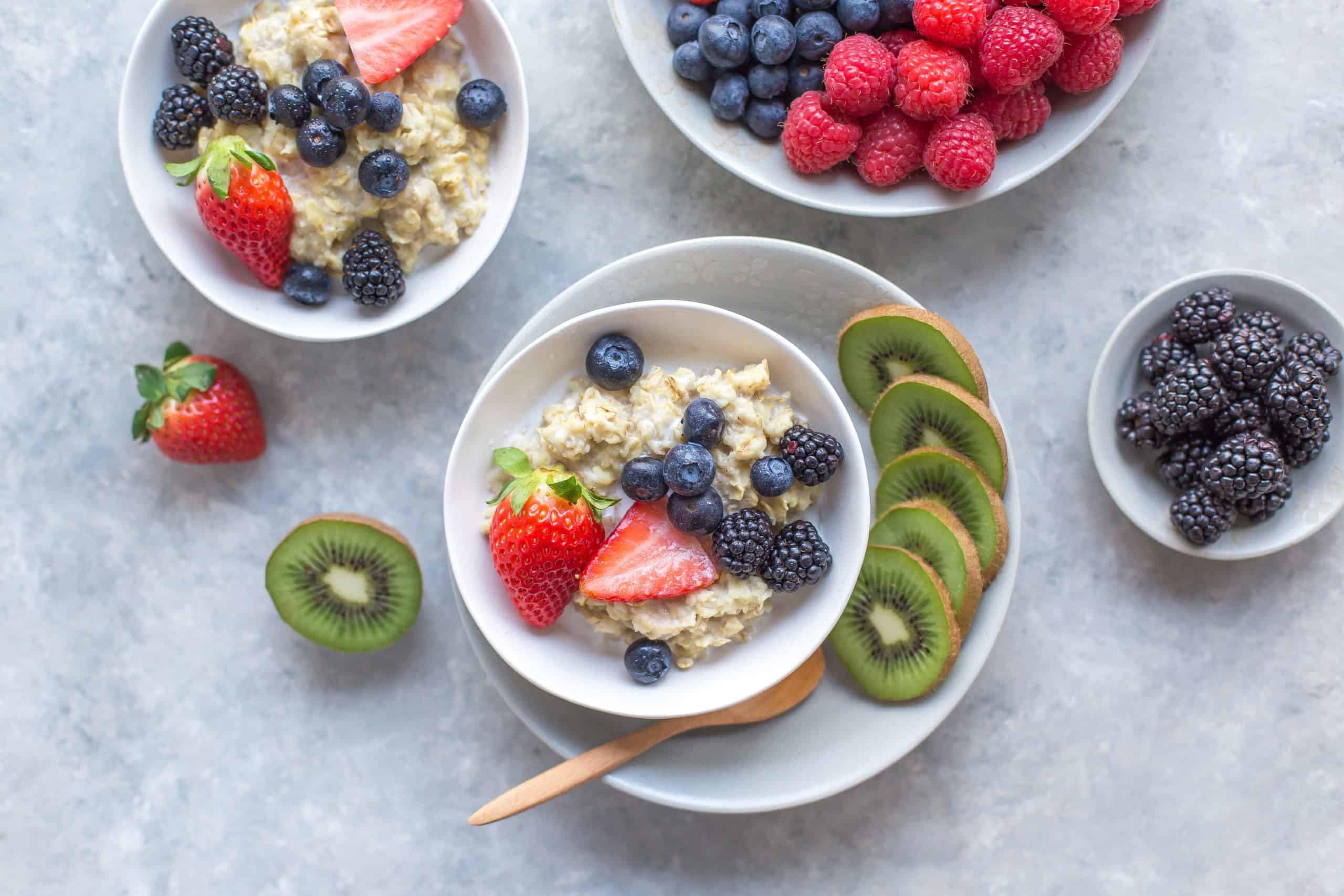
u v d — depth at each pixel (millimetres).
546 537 635
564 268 717
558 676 658
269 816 727
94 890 727
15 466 720
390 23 663
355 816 727
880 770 681
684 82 695
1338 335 692
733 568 644
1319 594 726
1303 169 717
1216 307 693
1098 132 718
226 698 727
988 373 721
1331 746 725
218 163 649
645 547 649
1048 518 725
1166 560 726
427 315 716
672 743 686
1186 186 718
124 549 723
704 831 730
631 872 729
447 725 727
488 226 687
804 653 653
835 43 680
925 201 683
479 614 652
